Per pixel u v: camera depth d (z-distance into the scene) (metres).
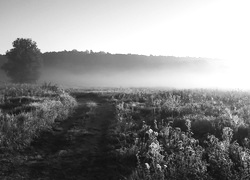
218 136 12.60
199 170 7.95
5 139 11.44
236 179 7.62
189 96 28.09
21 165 9.55
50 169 9.38
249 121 15.04
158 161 8.72
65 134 13.70
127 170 9.17
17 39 71.12
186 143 10.81
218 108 19.86
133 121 16.23
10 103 22.00
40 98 24.61
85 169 9.45
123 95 32.16
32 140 12.12
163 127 13.74
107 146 11.59
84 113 20.06
